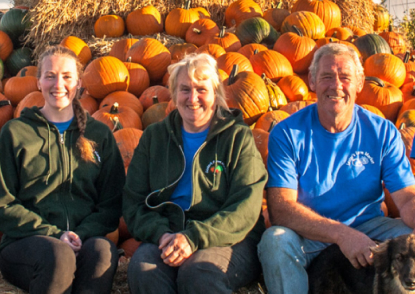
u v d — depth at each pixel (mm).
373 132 4082
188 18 9695
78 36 9953
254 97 6219
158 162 4031
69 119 4102
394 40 9758
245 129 4004
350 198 4039
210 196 3941
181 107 3936
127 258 4512
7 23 10406
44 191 3939
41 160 3949
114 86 7453
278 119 6023
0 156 3895
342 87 3893
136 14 9742
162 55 8148
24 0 11461
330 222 3713
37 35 9938
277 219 3955
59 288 3465
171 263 3564
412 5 17078
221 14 10531
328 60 3941
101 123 4254
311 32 8930
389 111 6930
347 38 9258
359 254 3492
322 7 9805
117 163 4285
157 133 4078
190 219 3939
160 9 10102
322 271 3764
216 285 3492
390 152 4059
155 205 4020
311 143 4070
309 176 4055
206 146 3971
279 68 7367
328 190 4031
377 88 7031
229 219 3688
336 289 3711
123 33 9945
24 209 3828
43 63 3996
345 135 4066
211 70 3936
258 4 10594
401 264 3203
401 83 7727
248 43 9039
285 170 4027
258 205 3834
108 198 4230
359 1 10633
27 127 3955
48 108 4055
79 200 4086
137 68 7848
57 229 3812
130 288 3641
